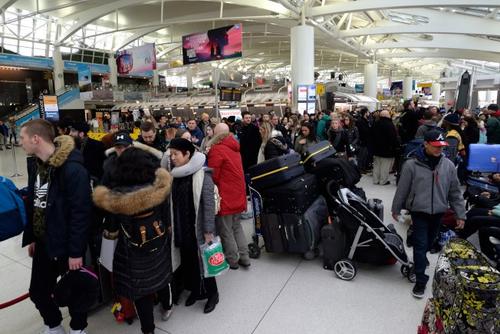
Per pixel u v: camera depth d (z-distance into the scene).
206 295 3.15
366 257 3.52
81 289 2.38
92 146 4.07
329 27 23.41
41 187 2.37
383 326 2.73
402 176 3.13
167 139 4.68
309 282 3.44
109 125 17.88
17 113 29.50
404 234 4.64
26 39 31.88
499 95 25.11
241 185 3.56
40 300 2.51
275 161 3.79
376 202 4.31
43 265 2.47
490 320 1.83
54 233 2.26
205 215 2.84
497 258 3.45
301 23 18.14
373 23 27.52
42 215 2.36
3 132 18.19
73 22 31.19
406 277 3.48
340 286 3.35
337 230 3.59
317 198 4.32
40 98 9.73
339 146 6.91
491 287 1.83
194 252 3.02
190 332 2.72
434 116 6.11
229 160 3.46
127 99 33.34
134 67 21.78
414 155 3.17
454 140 5.49
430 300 2.34
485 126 8.01
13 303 2.92
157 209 2.34
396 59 46.03
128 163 2.21
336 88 23.98
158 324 2.84
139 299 2.43
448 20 19.88
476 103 26.91
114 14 28.25
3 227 2.30
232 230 3.72
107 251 2.37
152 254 2.34
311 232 3.71
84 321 2.54
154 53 20.53
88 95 28.20
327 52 43.62
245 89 24.81
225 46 15.16
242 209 3.58
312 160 4.52
